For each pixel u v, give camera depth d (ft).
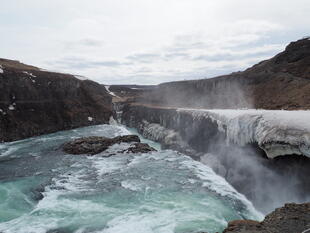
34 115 160.86
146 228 47.37
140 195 63.62
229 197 63.36
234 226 37.91
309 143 49.21
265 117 68.85
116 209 55.83
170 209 55.77
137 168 86.02
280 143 56.34
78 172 81.97
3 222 50.44
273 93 135.23
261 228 36.65
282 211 40.68
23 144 126.41
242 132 75.92
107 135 151.94
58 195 63.98
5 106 147.64
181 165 90.38
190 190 67.10
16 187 69.41
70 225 49.08
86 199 61.46
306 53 161.27
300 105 99.09
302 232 34.47
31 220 51.21
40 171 83.25
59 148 114.62
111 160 95.96
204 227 47.73
